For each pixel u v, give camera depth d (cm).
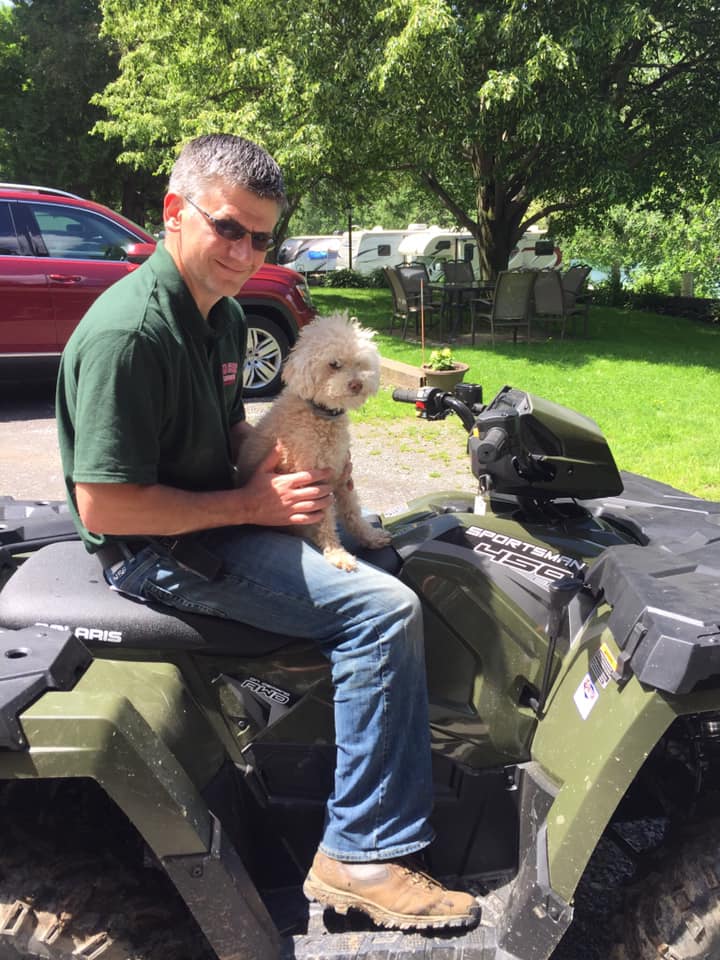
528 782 204
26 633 181
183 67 1641
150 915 174
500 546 219
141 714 177
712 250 2406
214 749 198
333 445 221
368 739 191
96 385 173
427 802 197
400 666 192
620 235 1906
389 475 645
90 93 2806
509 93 1169
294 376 221
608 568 198
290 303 875
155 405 179
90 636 198
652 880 185
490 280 1705
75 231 817
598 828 174
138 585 200
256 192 181
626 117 1612
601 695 185
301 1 1283
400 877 191
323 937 189
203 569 193
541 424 227
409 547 217
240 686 204
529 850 189
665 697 168
